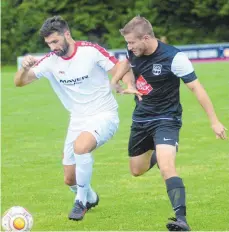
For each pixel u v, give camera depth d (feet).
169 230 35.65
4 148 68.69
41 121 86.38
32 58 39.65
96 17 225.76
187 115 84.12
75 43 39.93
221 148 63.77
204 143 66.59
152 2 222.69
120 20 224.94
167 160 36.45
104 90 40.68
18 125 83.82
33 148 68.39
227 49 178.91
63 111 94.27
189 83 36.83
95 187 50.39
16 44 225.97
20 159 62.69
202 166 56.39
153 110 38.22
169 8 221.25
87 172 39.52
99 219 41.45
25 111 95.91
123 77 39.22
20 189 50.65
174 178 35.99
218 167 55.83
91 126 40.01
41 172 56.75
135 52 37.01
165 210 43.24
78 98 40.45
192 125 76.89
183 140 68.44
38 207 45.19
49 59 40.32
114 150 64.95
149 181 51.83
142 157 40.78
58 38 38.88
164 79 37.40
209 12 216.95
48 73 40.65
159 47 37.19
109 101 40.88
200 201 45.01
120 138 71.36
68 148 41.42
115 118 40.93
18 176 55.26
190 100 97.04
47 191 49.83
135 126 39.29
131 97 104.37
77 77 39.86
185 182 50.80
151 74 37.50
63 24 39.19
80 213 40.09
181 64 36.76
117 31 223.51
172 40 222.07
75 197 43.62
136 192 48.47
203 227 39.06
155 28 221.87
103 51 39.99
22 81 40.83
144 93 38.19
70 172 41.96
